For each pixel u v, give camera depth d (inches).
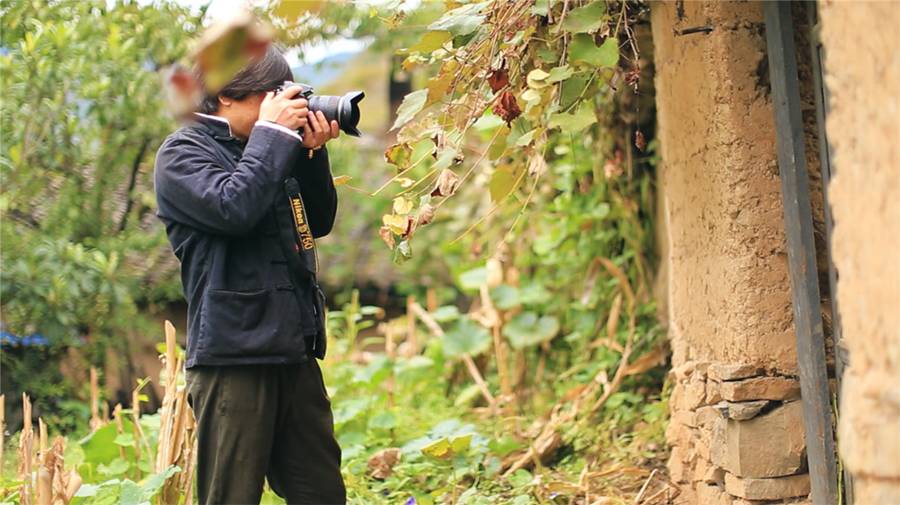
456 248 407.2
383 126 550.0
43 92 330.3
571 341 325.7
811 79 177.6
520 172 191.2
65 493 180.9
